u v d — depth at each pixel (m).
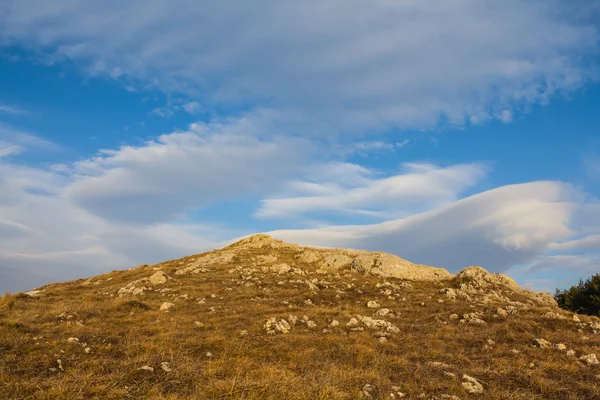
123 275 38.16
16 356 12.18
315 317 20.45
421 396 10.12
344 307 24.20
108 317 19.72
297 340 15.63
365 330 18.19
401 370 12.39
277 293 27.50
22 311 20.23
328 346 15.03
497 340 17.08
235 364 12.13
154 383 10.10
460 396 10.34
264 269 36.00
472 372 12.40
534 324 19.22
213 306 23.16
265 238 54.56
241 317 19.89
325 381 10.38
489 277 36.25
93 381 9.92
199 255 48.78
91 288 33.97
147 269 40.53
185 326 17.66
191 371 11.09
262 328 17.62
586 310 32.84
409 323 20.34
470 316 21.27
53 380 9.97
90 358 12.37
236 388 9.70
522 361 13.78
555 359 14.46
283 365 12.41
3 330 14.98
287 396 9.40
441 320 21.11
